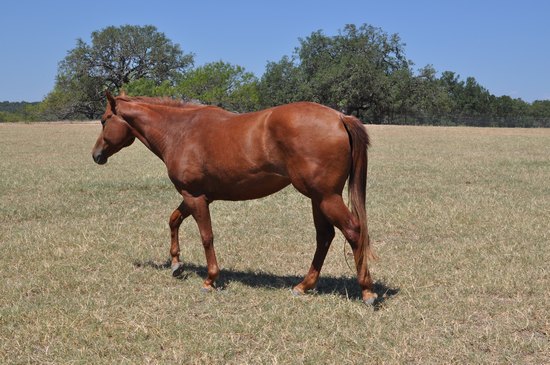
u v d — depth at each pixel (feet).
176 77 270.67
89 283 20.08
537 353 14.20
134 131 21.53
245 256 24.26
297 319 16.61
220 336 15.52
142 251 24.66
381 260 23.26
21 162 61.87
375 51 231.71
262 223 30.42
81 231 27.94
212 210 33.86
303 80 234.38
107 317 16.74
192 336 15.46
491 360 13.88
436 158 66.95
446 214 31.58
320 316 16.80
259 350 14.71
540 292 18.78
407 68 227.81
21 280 20.44
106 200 37.32
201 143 19.13
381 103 220.02
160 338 15.37
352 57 224.33
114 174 50.70
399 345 14.75
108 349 14.71
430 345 14.70
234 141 18.20
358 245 17.12
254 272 22.11
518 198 37.09
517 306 17.44
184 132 19.77
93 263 22.71
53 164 59.88
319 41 237.86
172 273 21.15
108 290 19.42
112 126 21.70
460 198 37.04
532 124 215.51
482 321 16.47
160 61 267.80
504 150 80.23
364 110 232.12
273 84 239.91
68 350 14.70
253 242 26.32
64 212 33.17
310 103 17.49
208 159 18.86
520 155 71.46
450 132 135.23
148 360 14.07
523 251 23.98
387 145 90.12
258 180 18.24
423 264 22.52
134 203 36.50
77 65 257.14
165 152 20.38
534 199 36.27
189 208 19.70
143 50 265.95
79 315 16.78
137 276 21.13
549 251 23.93
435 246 25.34
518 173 51.37
